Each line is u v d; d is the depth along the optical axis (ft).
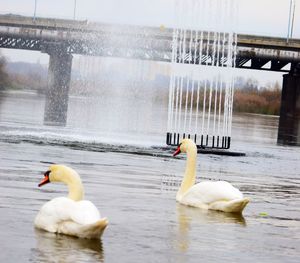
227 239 53.88
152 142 164.96
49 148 125.08
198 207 67.05
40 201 63.98
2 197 64.80
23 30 367.25
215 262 46.73
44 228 51.34
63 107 340.39
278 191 88.48
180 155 133.08
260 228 59.36
